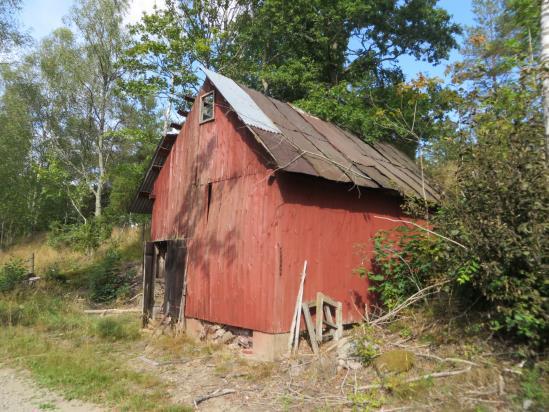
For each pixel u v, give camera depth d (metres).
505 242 5.58
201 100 10.73
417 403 5.22
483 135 6.59
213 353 8.63
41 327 11.35
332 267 8.98
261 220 8.44
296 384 6.48
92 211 36.97
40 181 31.61
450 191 7.18
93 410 5.91
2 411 5.85
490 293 6.04
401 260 9.02
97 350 9.32
